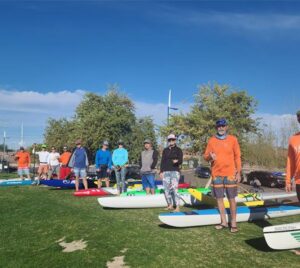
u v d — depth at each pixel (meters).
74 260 4.82
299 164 4.51
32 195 9.73
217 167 5.34
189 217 5.70
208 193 8.23
